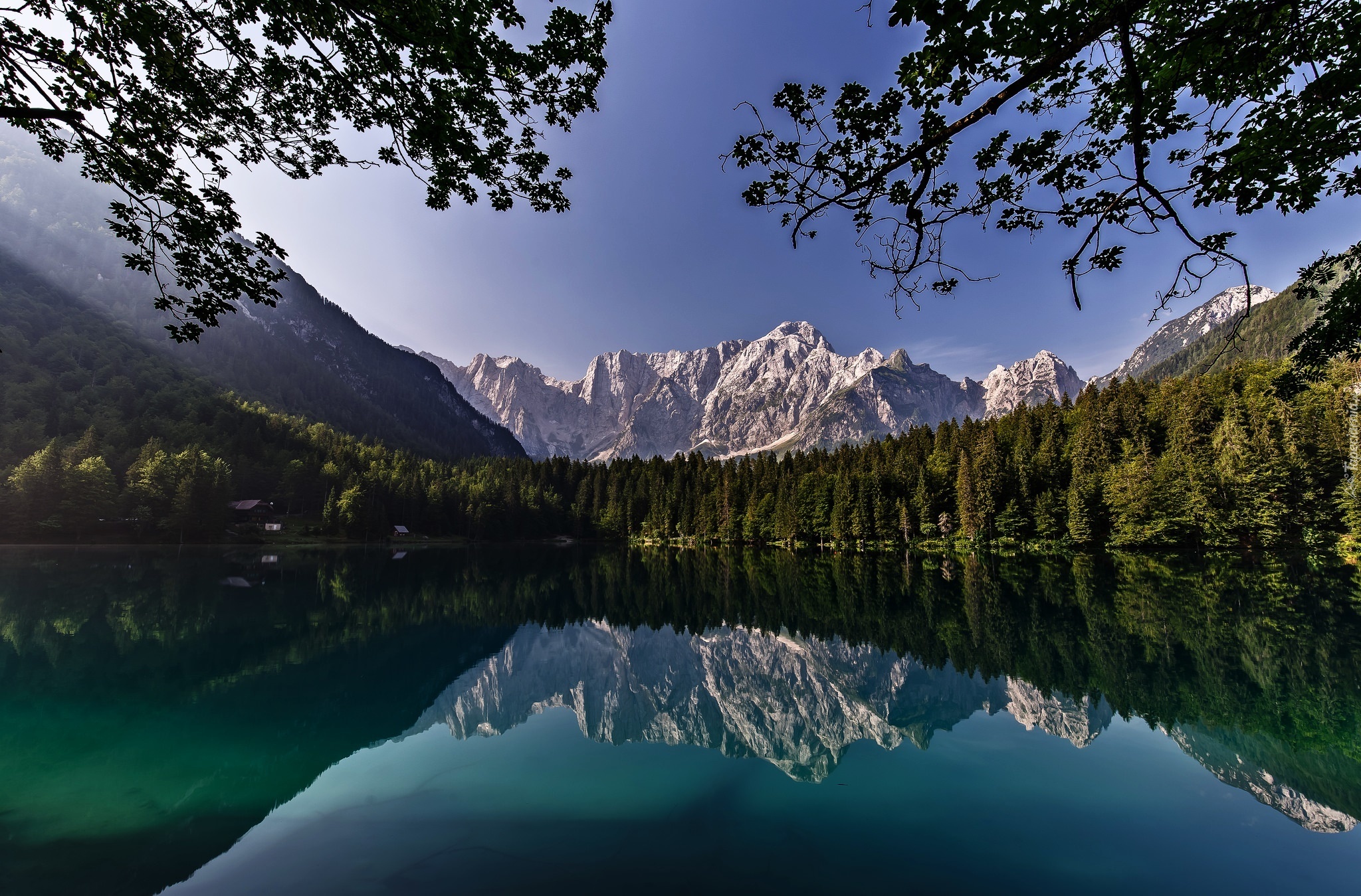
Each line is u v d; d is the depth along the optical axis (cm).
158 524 7825
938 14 459
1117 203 538
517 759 1203
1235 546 5016
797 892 693
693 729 1416
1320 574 3828
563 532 12719
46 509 7056
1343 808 907
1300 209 642
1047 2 446
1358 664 1791
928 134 533
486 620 3088
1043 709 1456
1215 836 833
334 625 2736
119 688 1672
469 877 736
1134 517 5506
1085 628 2414
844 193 570
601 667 2175
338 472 10844
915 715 1438
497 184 769
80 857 796
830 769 1116
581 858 784
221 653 2116
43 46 567
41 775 1093
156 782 1068
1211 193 639
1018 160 578
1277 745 1195
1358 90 540
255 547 8400
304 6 575
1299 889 697
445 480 12512
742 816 917
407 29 596
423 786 1055
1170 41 529
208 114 649
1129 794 973
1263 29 515
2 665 1881
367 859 785
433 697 1692
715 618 3200
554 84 686
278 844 830
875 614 3073
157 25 578
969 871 742
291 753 1238
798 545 8931
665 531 11069
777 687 1841
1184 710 1412
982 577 4422
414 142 716
